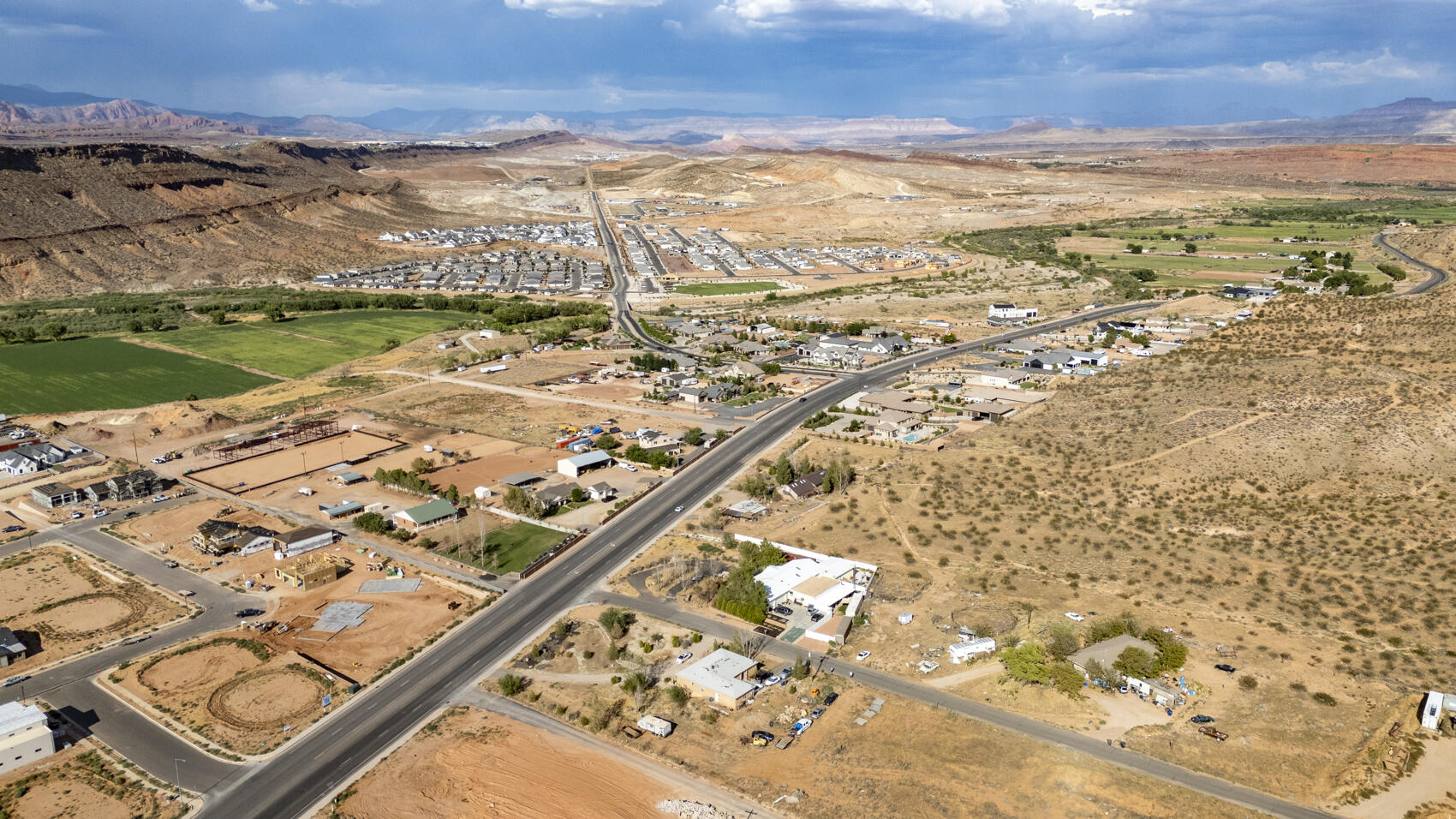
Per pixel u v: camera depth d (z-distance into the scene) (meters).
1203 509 125.06
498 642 103.25
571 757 82.56
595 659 99.06
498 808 75.94
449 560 123.94
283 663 98.94
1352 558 110.06
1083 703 87.88
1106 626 98.19
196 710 90.44
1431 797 73.50
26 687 94.38
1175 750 80.56
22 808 76.62
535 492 144.12
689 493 147.50
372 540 131.38
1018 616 104.50
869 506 136.88
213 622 108.12
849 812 74.50
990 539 124.19
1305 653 93.88
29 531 135.38
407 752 83.69
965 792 76.38
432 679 95.94
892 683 93.00
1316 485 125.12
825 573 116.56
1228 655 94.44
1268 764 78.25
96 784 79.69
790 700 90.38
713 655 96.88
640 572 120.00
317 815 75.69
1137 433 147.75
